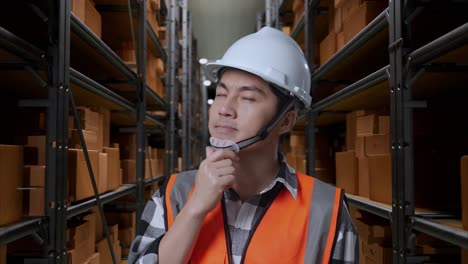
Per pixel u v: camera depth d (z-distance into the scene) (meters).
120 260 2.64
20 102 1.36
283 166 0.84
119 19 2.69
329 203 0.81
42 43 1.67
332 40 2.55
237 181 0.81
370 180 1.99
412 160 1.44
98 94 1.96
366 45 2.09
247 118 0.76
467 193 1.18
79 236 1.77
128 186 2.66
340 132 3.84
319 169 3.34
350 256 0.78
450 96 1.89
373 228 2.04
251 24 6.66
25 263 1.35
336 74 2.86
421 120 1.80
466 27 1.06
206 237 0.78
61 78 1.39
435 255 1.50
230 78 0.79
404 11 1.46
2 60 1.30
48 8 1.37
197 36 7.15
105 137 2.36
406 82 1.45
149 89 3.10
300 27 3.37
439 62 1.42
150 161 3.26
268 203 0.80
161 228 0.80
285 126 0.84
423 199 1.64
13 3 1.45
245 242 0.78
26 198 1.37
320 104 2.81
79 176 1.69
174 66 4.38
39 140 1.43
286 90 0.81
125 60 2.83
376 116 2.05
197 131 8.15
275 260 0.75
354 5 2.17
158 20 4.02
